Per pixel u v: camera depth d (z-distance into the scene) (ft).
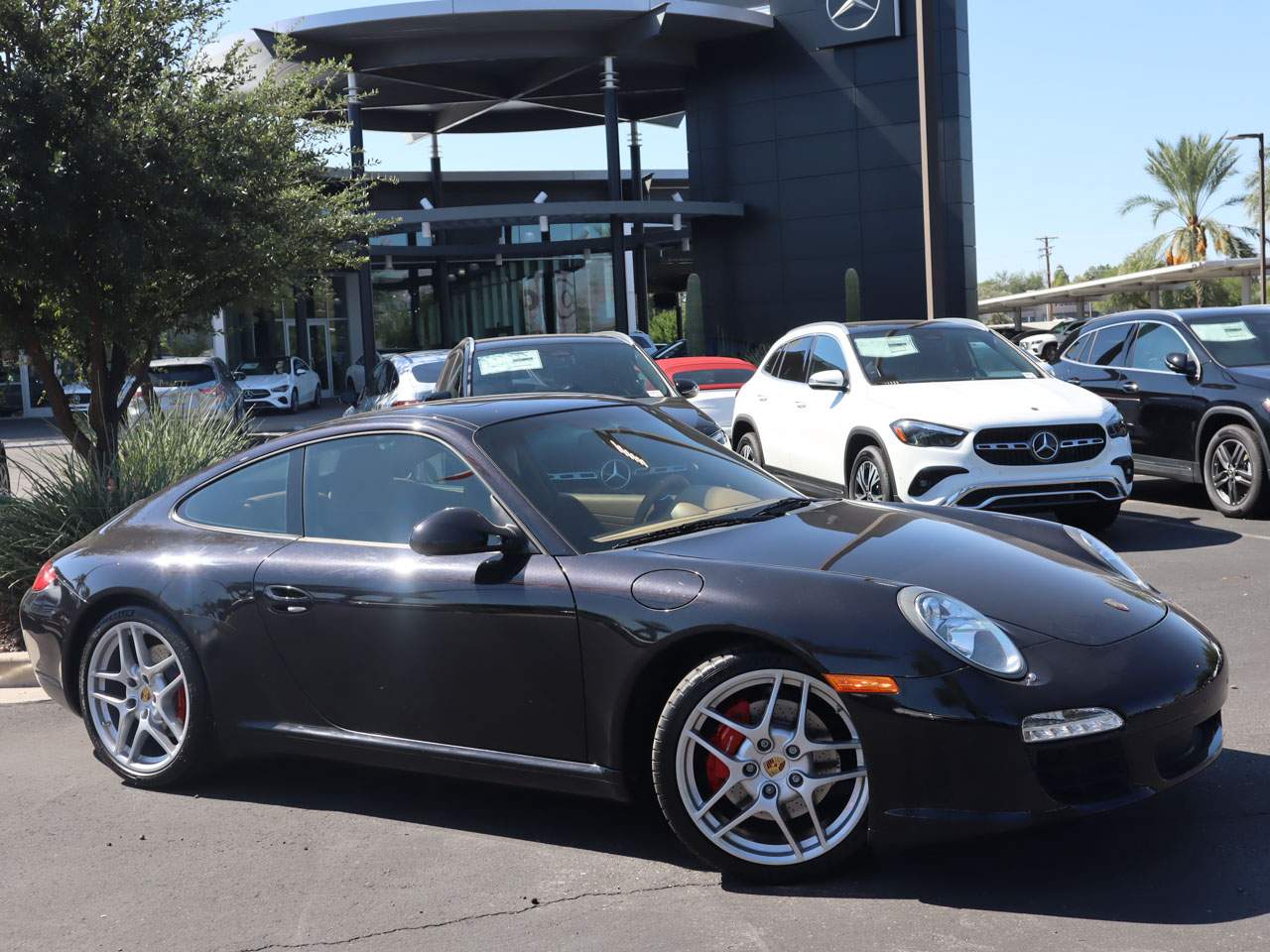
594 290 133.59
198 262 29.37
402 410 14.92
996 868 11.54
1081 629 11.50
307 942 10.98
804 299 119.14
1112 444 28.07
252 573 14.46
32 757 17.06
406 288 135.13
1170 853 11.65
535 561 12.73
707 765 11.71
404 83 117.60
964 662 10.88
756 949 10.26
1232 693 16.79
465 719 13.03
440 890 11.93
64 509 24.20
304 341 125.70
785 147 118.62
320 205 35.63
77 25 29.09
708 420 29.04
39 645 16.25
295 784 15.35
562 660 12.31
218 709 14.78
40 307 30.91
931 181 57.41
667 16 110.73
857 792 11.30
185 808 14.69
